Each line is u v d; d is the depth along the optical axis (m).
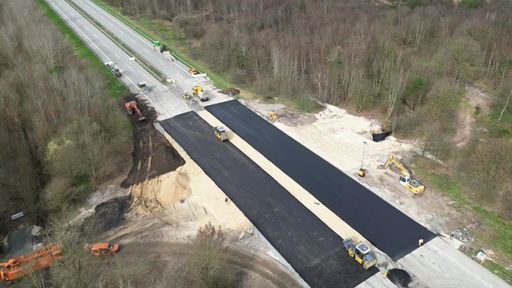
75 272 44.41
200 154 68.81
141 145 71.06
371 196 58.41
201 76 99.12
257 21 127.19
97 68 98.94
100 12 147.62
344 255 48.59
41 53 88.19
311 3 140.38
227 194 59.16
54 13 143.25
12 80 79.56
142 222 54.31
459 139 72.75
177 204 57.53
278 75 90.88
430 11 125.06
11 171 60.69
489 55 98.38
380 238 50.97
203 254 44.38
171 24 138.12
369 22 118.00
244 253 49.00
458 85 85.81
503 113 76.75
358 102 83.12
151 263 47.62
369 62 92.19
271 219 54.38
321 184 61.12
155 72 100.81
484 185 57.59
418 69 87.94
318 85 87.94
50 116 69.75
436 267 46.84
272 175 63.31
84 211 56.28
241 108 84.31
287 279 45.53
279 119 80.06
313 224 53.41
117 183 61.78
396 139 72.94
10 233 53.91
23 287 44.75
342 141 72.56
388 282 45.00
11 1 116.56
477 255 47.56
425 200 57.53
